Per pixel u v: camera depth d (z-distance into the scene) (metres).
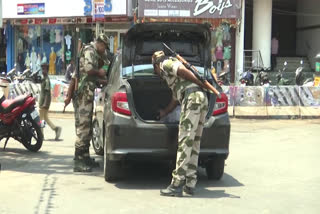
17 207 5.08
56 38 20.77
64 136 10.76
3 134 8.65
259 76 18.33
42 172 6.92
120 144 5.78
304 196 5.64
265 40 21.14
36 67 21.09
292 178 6.63
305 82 17.16
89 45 6.89
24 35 21.20
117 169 6.20
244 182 6.40
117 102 5.85
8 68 21.34
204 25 6.35
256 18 21.23
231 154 8.52
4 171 6.96
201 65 6.80
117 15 18.84
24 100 8.41
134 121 5.77
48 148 9.14
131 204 5.22
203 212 4.93
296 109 14.37
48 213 4.86
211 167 6.38
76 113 6.98
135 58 6.77
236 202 5.35
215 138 5.91
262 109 14.32
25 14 20.34
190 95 5.41
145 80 6.50
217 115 5.98
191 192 5.68
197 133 5.62
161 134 5.75
